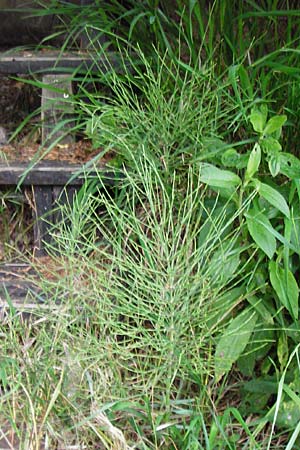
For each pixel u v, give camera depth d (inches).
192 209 59.9
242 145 70.4
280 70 65.9
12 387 55.7
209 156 62.4
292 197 59.5
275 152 58.6
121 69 79.2
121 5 82.7
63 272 69.9
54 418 55.8
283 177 67.3
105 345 57.0
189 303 57.1
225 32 73.9
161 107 66.6
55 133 78.9
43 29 99.3
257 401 59.7
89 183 71.3
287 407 56.5
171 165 66.7
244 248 58.8
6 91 92.2
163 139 66.2
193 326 56.3
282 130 69.0
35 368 57.2
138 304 56.6
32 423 53.7
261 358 63.1
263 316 59.0
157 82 68.1
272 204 58.2
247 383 58.8
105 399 56.4
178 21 84.4
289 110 65.2
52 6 88.3
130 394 59.4
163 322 55.5
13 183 72.5
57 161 74.4
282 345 59.7
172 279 55.2
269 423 59.5
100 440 56.1
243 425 52.7
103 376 55.9
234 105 67.6
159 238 57.7
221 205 64.0
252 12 72.0
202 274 60.9
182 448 54.6
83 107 72.1
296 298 56.9
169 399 56.7
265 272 62.2
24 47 87.0
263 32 76.6
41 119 81.0
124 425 57.9
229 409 54.7
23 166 73.0
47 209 73.2
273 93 71.1
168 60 75.8
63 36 98.0
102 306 58.8
